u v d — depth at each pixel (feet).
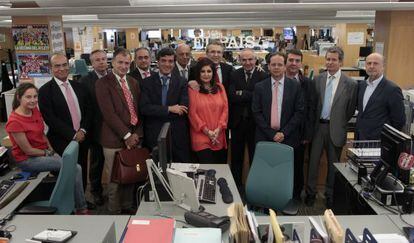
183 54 13.08
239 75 12.73
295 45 31.60
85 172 12.30
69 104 11.41
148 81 11.31
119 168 10.13
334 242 5.05
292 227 5.65
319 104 11.82
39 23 15.06
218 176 9.34
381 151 8.39
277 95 11.39
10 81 22.99
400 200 7.72
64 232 6.50
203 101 11.20
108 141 11.03
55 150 11.43
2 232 6.59
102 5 12.50
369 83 11.13
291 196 8.87
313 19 19.06
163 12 12.70
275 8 12.01
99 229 6.81
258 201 9.32
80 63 24.86
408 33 13.51
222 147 11.72
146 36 34.40
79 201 10.48
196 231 5.85
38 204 9.12
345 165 10.22
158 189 7.86
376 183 8.09
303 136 12.06
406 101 11.64
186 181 7.31
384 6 11.94
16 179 9.58
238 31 36.35
